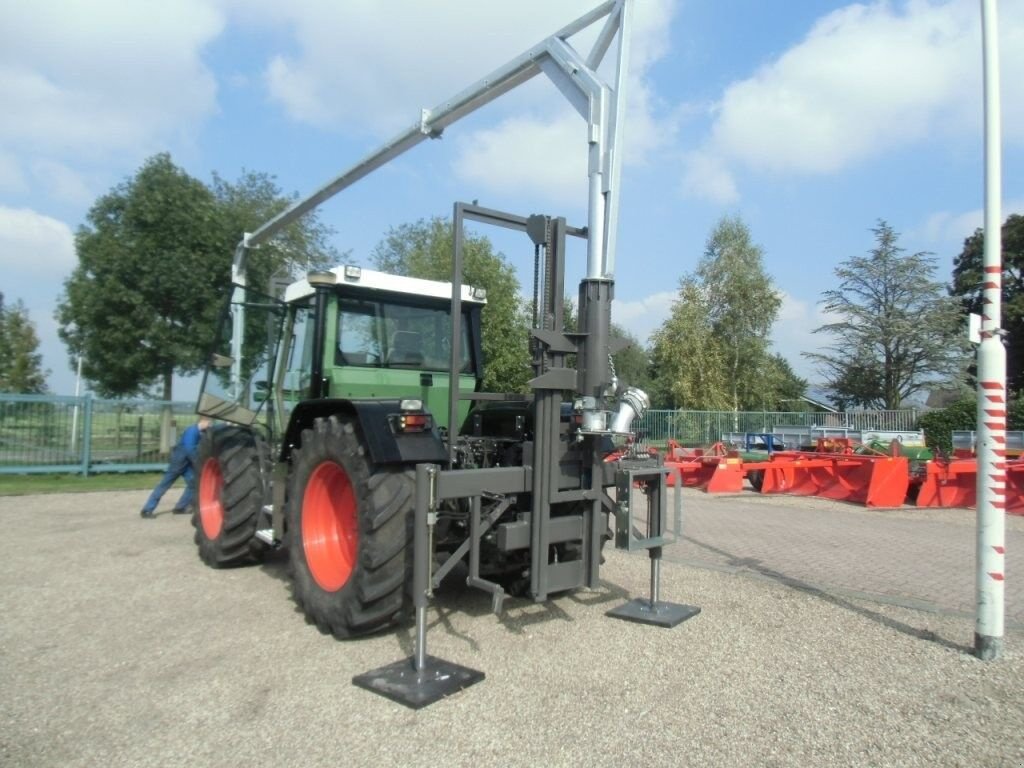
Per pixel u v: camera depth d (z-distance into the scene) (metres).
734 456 13.87
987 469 4.27
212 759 2.97
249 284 16.23
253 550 6.25
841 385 41.22
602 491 4.64
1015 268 39.50
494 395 4.89
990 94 4.34
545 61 5.04
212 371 6.30
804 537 8.30
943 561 6.97
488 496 4.47
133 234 15.77
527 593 5.36
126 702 3.51
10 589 5.62
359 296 5.50
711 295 39.28
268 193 18.02
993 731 3.29
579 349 4.38
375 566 4.17
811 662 4.13
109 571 6.23
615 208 4.38
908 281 39.50
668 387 36.84
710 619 4.94
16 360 29.84
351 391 5.39
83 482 13.37
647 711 3.44
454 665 3.90
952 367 37.75
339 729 3.23
